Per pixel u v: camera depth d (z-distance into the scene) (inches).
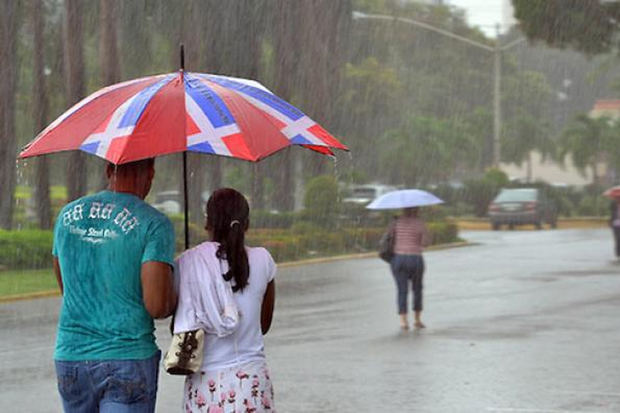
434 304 1027.3
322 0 2320.4
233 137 261.7
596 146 3661.4
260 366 280.8
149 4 2009.1
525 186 2950.3
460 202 2888.8
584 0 1680.6
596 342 756.6
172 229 275.4
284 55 2260.1
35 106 1902.1
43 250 1440.7
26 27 2112.5
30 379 612.7
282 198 2309.3
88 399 273.9
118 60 1759.4
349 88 3233.3
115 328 269.1
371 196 2428.6
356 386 579.8
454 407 522.3
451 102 4094.5
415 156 3344.0
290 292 1162.0
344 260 1697.8
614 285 1199.6
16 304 1072.8
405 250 838.5
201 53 2038.6
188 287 276.7
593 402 534.3
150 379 272.7
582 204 3026.6
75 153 1791.3
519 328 839.7
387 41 3430.1
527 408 519.2
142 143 259.1
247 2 2089.1
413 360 676.1
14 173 1881.2
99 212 274.1
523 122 3956.7
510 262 1542.8
